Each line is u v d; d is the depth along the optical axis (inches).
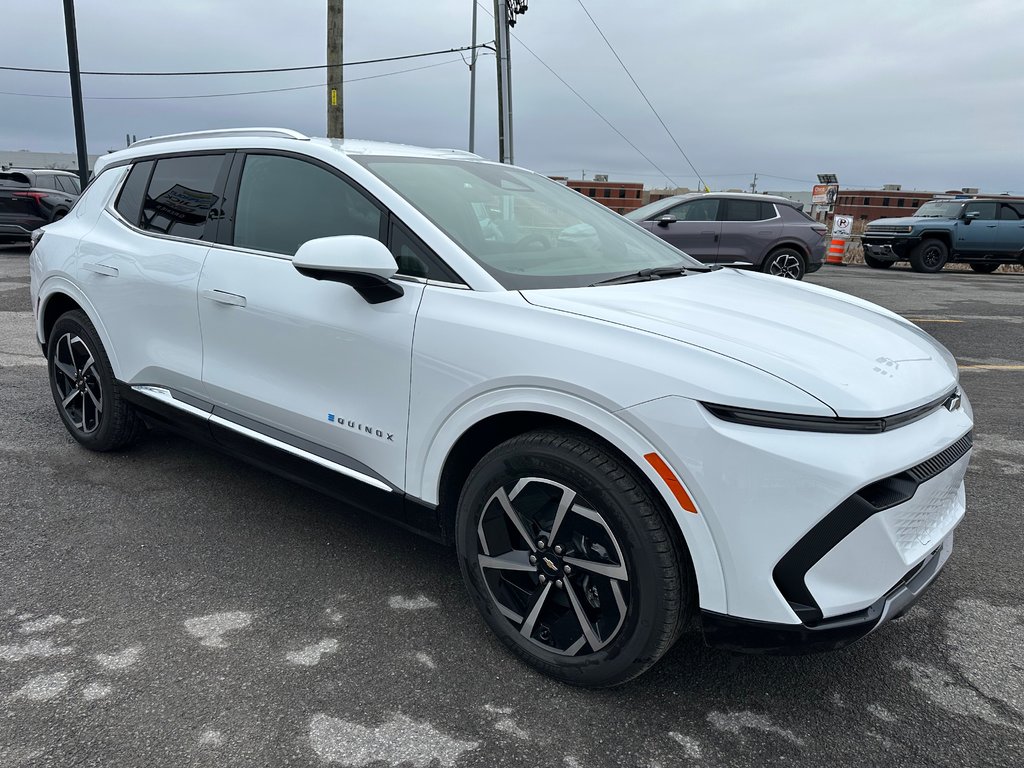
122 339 136.8
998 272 750.5
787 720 84.0
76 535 120.7
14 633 93.9
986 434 192.7
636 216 476.1
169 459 154.1
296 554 117.4
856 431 73.3
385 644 95.0
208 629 96.6
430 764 75.1
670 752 78.3
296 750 76.0
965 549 128.7
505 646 93.2
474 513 91.5
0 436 163.5
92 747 75.0
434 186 110.2
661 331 80.2
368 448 100.9
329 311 102.2
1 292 371.9
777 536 72.1
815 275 606.9
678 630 79.7
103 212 146.4
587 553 83.0
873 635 102.2
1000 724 84.4
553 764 75.9
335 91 555.2
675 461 74.1
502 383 84.8
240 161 122.0
